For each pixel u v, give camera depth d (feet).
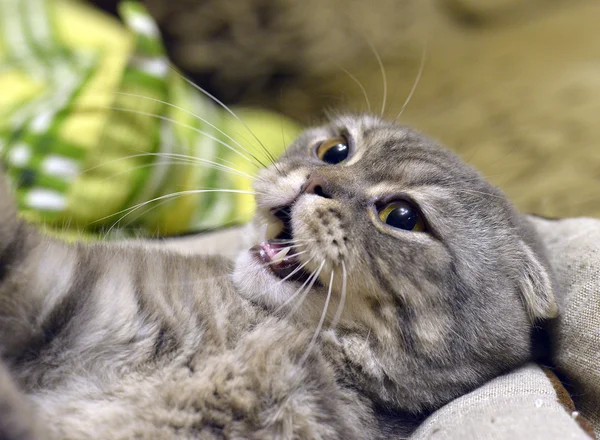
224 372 1.28
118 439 1.23
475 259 1.42
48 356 1.24
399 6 4.16
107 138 1.84
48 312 1.23
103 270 1.29
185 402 1.26
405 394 1.39
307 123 2.73
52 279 1.24
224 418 1.26
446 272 1.39
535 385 1.34
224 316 1.34
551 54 3.69
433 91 3.21
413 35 4.13
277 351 1.32
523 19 4.87
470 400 1.33
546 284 1.43
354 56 3.68
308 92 3.44
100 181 1.82
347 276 1.38
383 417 1.39
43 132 1.85
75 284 1.25
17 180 1.78
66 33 2.40
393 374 1.38
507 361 1.42
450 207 1.43
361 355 1.38
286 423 1.28
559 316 1.45
